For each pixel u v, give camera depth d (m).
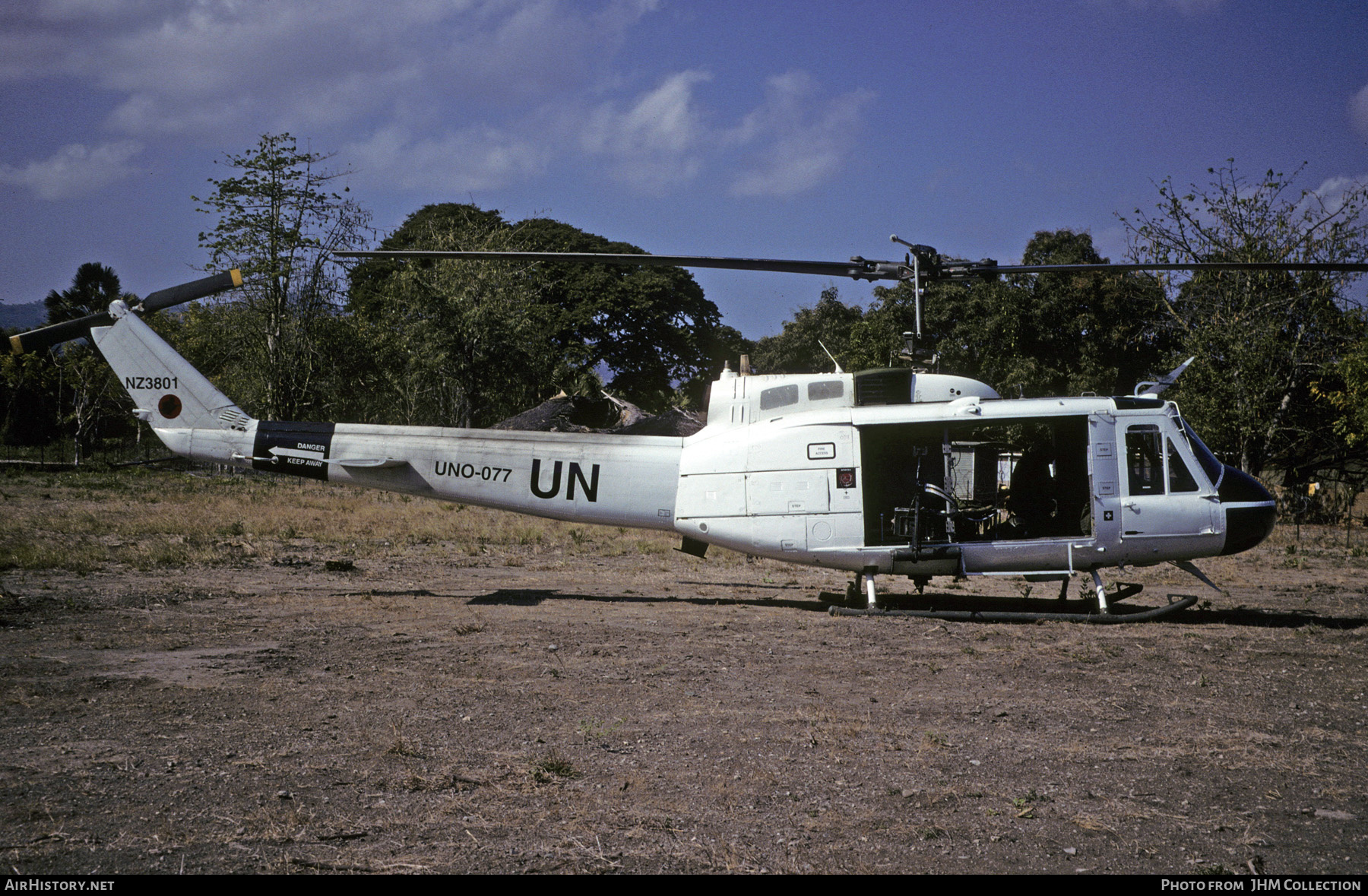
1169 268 8.93
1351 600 11.06
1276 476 25.81
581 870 3.55
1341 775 4.71
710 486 9.97
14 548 12.36
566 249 54.53
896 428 9.66
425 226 50.44
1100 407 9.47
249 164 31.64
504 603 9.90
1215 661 7.34
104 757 4.74
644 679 6.59
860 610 9.42
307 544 14.88
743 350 60.09
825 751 5.02
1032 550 9.38
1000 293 31.44
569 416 36.44
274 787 4.35
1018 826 4.04
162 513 18.42
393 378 37.44
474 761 4.78
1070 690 6.39
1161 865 3.67
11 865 3.51
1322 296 23.75
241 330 32.06
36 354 46.56
